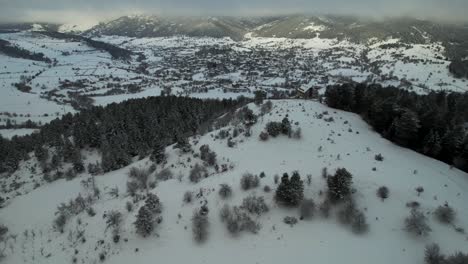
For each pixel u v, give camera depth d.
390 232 48.97
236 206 56.94
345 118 97.75
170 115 124.62
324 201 55.16
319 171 63.75
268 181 62.03
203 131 101.25
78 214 66.81
